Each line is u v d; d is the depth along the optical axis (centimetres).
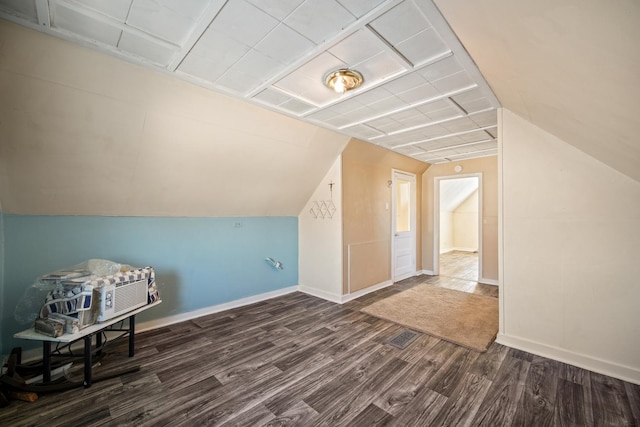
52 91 180
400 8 136
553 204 229
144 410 167
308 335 273
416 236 552
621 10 74
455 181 680
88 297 185
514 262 246
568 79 132
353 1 133
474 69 193
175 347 247
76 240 246
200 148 266
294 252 437
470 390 187
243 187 334
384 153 432
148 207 283
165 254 300
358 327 293
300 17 145
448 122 305
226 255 352
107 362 220
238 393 183
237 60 187
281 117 288
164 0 134
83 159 218
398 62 187
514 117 247
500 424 156
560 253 225
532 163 238
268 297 398
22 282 220
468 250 870
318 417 161
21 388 170
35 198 219
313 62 189
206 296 333
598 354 209
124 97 203
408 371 209
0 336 202
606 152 186
